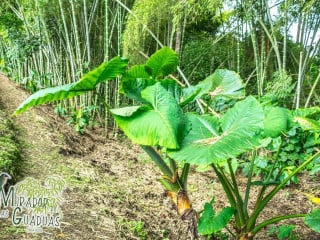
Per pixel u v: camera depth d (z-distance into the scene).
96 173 3.42
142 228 2.39
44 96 1.90
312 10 4.31
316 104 5.17
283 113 2.07
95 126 6.45
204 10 4.55
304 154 3.81
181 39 5.71
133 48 5.80
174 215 2.85
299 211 3.28
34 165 3.14
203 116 2.07
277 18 4.49
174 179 1.98
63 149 3.85
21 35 7.55
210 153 1.68
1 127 3.65
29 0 6.96
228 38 6.46
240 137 1.78
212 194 3.54
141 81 2.19
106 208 2.54
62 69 7.46
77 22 6.91
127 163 4.34
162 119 1.79
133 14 5.09
